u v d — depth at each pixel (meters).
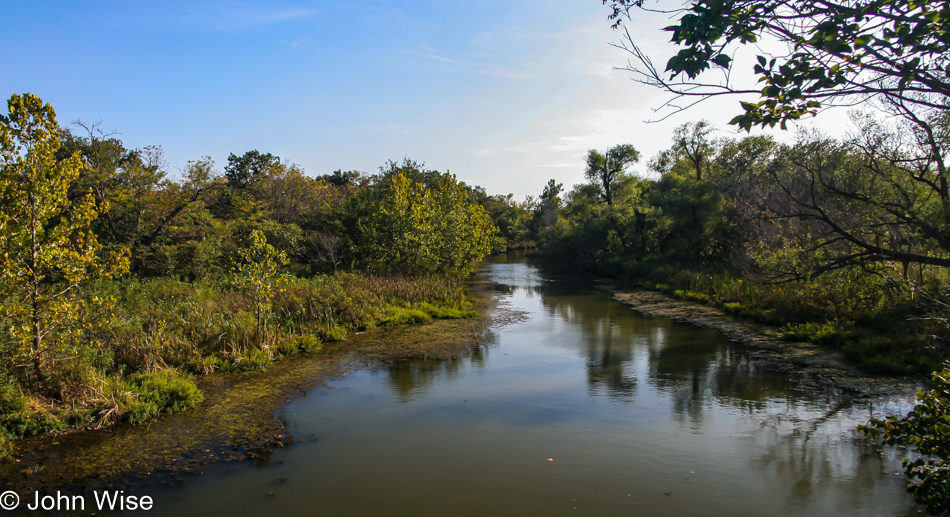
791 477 6.20
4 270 7.39
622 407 8.69
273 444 7.16
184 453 6.84
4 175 7.40
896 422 5.20
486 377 10.45
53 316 7.96
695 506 5.57
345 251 26.92
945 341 9.77
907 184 10.27
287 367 11.05
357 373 10.68
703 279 22.94
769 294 16.69
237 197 28.09
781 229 12.97
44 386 7.91
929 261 6.84
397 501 5.68
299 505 5.59
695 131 35.97
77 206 8.30
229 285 17.67
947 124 7.74
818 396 9.03
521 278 34.12
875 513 5.41
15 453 6.73
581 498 5.74
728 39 3.20
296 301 14.64
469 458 6.76
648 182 47.41
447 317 17.56
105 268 8.38
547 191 78.94
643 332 15.10
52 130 7.84
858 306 13.27
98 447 6.97
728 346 13.02
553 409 8.60
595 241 39.19
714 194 28.03
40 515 5.34
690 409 8.55
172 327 11.59
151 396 8.40
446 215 24.97
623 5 3.44
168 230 22.25
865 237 9.45
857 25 2.99
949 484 4.75
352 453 6.89
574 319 17.56
